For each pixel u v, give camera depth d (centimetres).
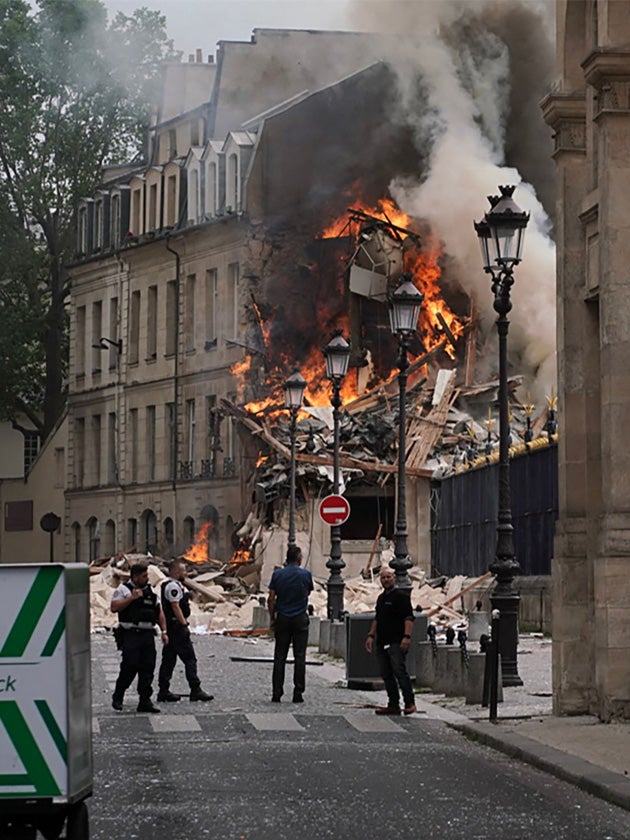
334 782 1678
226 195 7612
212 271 7900
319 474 5872
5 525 9425
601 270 2192
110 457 8700
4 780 1127
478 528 4897
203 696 2602
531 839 1357
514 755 1883
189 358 8038
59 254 9188
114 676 3080
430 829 1403
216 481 7706
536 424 6081
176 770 1769
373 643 2823
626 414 2158
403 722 2283
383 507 5953
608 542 2138
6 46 9019
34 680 1130
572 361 2330
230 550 7619
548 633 3891
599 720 2144
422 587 5041
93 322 8875
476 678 2450
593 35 2316
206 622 5103
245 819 1448
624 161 2172
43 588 1134
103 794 1592
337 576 3894
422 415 5978
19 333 9081
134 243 8431
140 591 2441
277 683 2589
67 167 9031
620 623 2125
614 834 1380
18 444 9769
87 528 8862
